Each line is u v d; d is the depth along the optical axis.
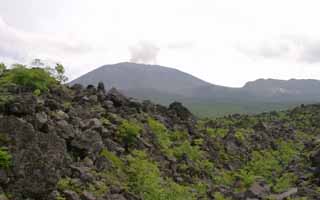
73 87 22.52
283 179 23.61
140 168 16.48
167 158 20.20
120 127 19.11
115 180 14.70
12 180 10.65
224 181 21.84
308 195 18.64
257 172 26.02
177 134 24.62
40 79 18.36
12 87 16.53
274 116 62.72
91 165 14.57
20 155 11.05
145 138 20.59
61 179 12.41
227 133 33.12
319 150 24.73
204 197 17.77
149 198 14.68
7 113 13.80
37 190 10.94
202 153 24.23
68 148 14.77
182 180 18.80
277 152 32.62
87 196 12.12
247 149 30.64
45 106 16.41
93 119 17.83
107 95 23.08
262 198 18.56
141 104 25.58
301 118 57.47
